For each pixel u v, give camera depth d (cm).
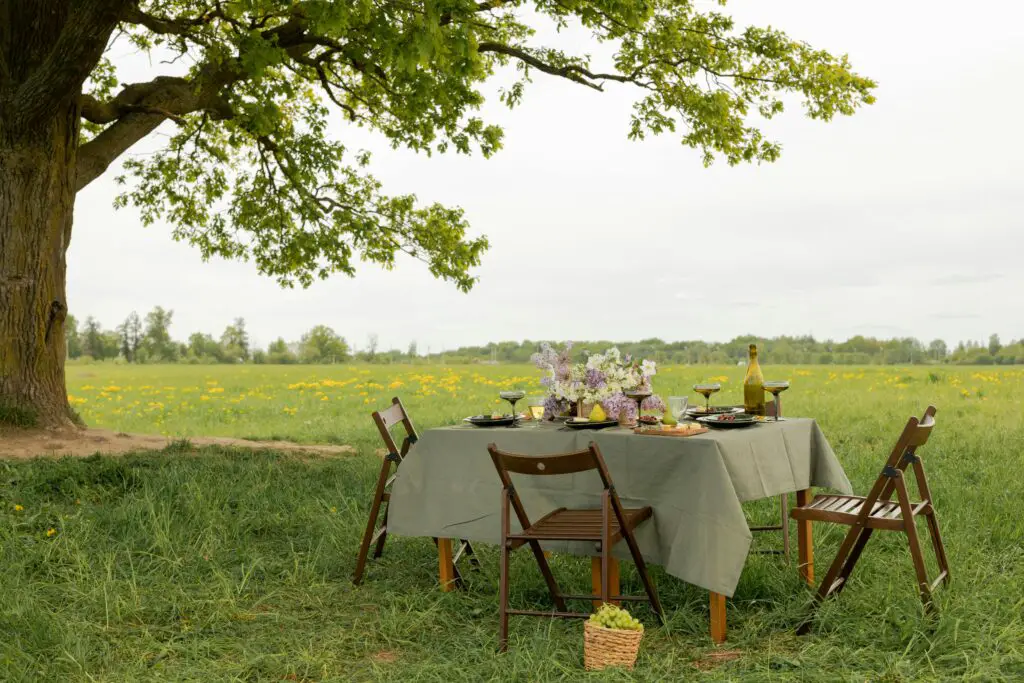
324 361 10331
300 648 408
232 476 772
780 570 506
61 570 506
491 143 1208
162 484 697
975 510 626
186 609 464
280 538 620
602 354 527
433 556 576
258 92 1067
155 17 995
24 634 411
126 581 489
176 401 2200
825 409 1417
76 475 709
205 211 1413
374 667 381
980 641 368
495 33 1237
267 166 1356
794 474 491
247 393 2452
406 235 1345
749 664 364
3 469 718
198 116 1376
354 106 1430
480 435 507
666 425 477
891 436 1070
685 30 1187
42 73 890
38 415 955
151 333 11181
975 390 1838
